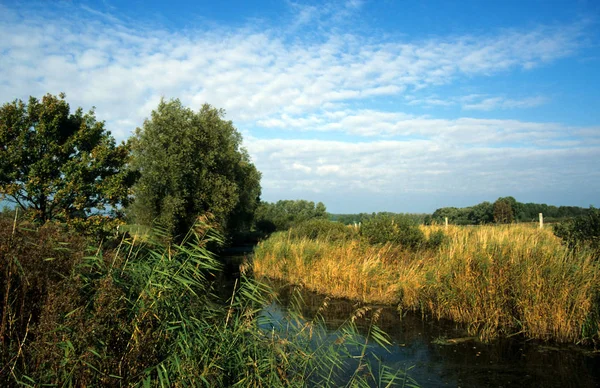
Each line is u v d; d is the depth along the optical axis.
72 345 4.15
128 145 16.17
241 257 26.25
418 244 16.30
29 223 5.73
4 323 4.53
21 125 13.91
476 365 7.23
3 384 4.11
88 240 6.20
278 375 5.70
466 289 9.77
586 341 8.05
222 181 26.55
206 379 4.76
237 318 6.03
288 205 69.75
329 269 14.71
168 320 5.17
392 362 7.48
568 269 8.84
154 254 5.75
